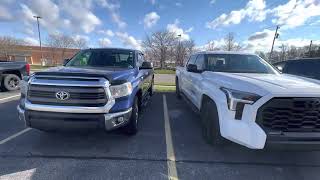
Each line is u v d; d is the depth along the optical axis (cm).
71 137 524
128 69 554
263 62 612
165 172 391
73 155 441
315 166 422
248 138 376
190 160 433
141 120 667
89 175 375
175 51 5581
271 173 397
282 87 381
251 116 374
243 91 394
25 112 436
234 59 615
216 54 634
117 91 453
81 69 512
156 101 941
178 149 477
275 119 365
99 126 430
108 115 432
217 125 455
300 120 365
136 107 541
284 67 840
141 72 630
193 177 379
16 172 379
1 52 6228
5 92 1113
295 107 364
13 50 6681
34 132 549
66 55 6394
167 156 446
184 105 875
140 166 407
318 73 718
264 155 457
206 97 519
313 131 367
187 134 562
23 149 460
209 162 427
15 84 1163
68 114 423
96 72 458
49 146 477
